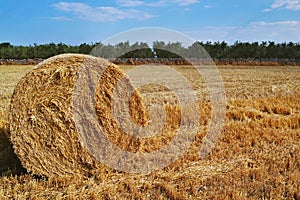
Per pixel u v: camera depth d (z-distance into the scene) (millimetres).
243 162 4926
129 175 4547
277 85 14078
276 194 3959
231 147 5586
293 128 6855
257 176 4379
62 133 4426
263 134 6160
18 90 4414
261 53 39844
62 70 4512
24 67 25188
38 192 4012
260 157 5090
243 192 3992
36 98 4398
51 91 4453
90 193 3963
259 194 3990
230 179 4332
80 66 4598
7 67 25016
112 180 4383
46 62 4629
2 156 4934
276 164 4824
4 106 8352
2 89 11680
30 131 4352
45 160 4395
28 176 4355
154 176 4484
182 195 3893
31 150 4355
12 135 4352
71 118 4445
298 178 4355
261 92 11922
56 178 4320
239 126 6742
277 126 6879
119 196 3914
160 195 3945
